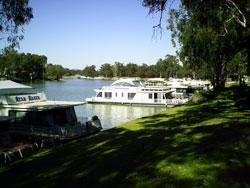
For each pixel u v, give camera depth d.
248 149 12.02
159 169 10.50
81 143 17.11
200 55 36.28
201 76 52.59
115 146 15.18
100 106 54.34
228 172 9.68
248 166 10.13
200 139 14.48
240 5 19.64
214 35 31.20
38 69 156.00
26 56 139.38
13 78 125.69
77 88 104.62
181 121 21.22
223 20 23.11
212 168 10.12
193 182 9.09
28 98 26.88
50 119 24.41
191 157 11.52
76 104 26.81
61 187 10.20
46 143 19.95
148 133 17.80
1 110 25.14
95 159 13.10
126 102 54.91
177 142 14.29
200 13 21.91
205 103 32.16
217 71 46.94
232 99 33.38
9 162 15.80
